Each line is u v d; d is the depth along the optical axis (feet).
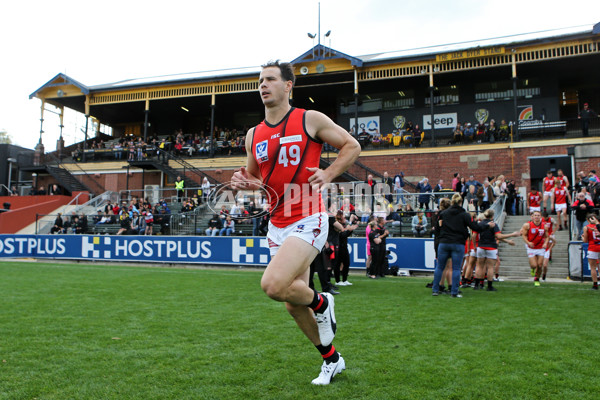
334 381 11.08
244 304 23.67
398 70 76.89
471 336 16.05
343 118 90.27
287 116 10.77
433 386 10.70
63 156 102.53
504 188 56.54
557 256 44.01
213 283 33.86
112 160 95.04
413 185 67.72
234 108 104.06
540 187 69.31
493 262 30.07
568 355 13.44
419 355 13.47
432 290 28.17
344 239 33.17
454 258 26.78
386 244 43.70
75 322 18.69
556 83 77.97
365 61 76.74
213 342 15.19
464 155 73.20
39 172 97.25
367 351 13.94
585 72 78.59
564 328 17.43
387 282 35.70
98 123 115.34
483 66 72.69
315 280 36.50
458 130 75.66
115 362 12.81
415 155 75.66
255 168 11.94
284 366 12.39
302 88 88.58
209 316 20.12
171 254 53.01
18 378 11.43
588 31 68.28
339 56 77.46
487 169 71.82
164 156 86.99
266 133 10.88
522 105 79.10
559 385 10.78
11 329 17.29
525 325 18.04
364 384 10.85
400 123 85.66
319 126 10.52
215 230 54.08
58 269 45.57
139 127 115.34
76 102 101.50
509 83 81.10
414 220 46.91
